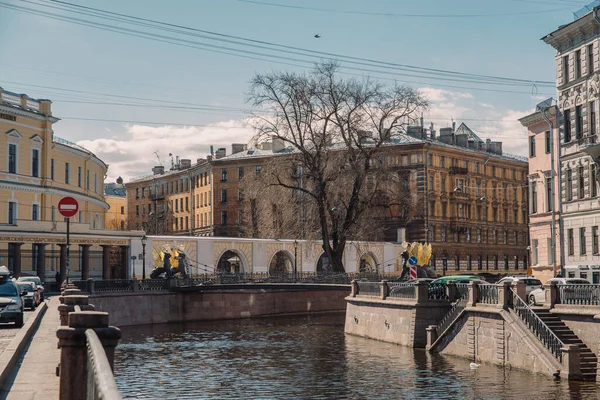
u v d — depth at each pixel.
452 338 35.62
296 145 61.38
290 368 33.22
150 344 43.69
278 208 67.19
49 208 72.19
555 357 28.44
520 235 113.62
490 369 30.84
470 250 102.19
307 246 69.06
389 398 25.70
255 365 34.38
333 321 60.00
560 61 52.16
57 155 75.00
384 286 42.56
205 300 62.19
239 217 109.00
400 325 40.25
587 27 48.22
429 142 94.19
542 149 57.22
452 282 38.66
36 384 12.80
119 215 142.25
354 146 63.31
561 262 52.59
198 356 37.91
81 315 8.71
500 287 32.00
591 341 28.67
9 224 60.06
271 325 56.62
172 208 125.19
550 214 55.59
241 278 64.19
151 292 58.22
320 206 62.16
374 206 63.12
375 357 35.72
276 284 57.47
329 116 60.91
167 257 61.53
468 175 102.19
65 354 8.69
